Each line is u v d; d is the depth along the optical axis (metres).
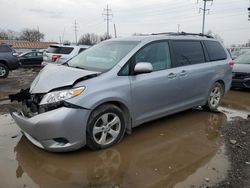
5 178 3.60
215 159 4.21
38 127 3.93
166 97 5.28
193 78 5.81
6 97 8.30
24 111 4.42
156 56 5.15
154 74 5.00
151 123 5.73
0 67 13.40
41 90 4.20
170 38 5.54
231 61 7.05
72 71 4.46
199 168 3.94
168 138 4.98
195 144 4.76
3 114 6.25
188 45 5.90
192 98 5.96
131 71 4.68
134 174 3.75
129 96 4.60
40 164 3.96
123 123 4.62
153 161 4.12
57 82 4.19
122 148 4.51
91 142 4.24
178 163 4.07
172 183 3.56
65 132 3.94
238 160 4.18
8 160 4.05
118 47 5.07
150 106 5.01
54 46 15.88
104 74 4.41
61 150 4.05
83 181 3.57
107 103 4.39
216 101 6.73
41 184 3.49
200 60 6.12
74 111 3.96
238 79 9.38
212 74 6.35
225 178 3.67
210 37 6.72
